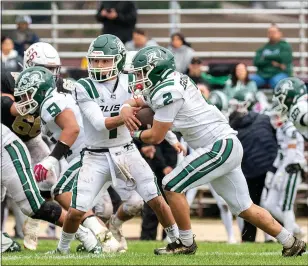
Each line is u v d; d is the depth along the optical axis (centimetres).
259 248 2538
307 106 2339
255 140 3078
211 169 1984
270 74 4034
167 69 1969
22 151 2162
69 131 2092
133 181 2094
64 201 2308
